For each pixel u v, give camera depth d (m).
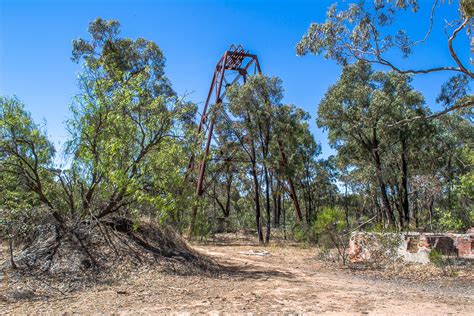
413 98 30.89
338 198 52.78
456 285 11.35
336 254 18.48
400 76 30.47
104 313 7.11
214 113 31.42
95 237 11.89
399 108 31.30
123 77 13.03
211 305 7.93
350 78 31.66
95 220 11.84
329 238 18.12
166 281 10.24
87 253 10.98
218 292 9.32
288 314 7.34
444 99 19.97
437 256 13.48
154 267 11.40
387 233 15.87
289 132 33.06
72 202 12.00
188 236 22.45
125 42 29.55
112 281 9.82
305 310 7.71
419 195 36.16
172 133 13.17
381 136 32.50
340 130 33.62
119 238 12.26
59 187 12.29
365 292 9.97
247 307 7.85
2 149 11.01
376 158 33.50
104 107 12.23
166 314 7.14
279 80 32.16
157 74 29.53
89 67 12.46
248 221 45.66
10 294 8.13
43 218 11.74
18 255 10.48
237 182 45.44
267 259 18.28
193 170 14.43
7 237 11.07
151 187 12.38
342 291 10.05
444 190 31.59
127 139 12.23
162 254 12.48
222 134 34.22
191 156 13.70
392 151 36.69
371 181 37.19
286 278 12.17
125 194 11.82
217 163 38.03
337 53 17.05
